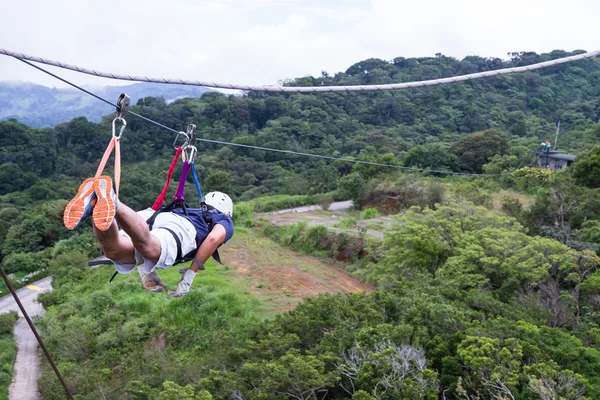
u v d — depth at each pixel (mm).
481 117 93750
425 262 25594
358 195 50875
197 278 30328
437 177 55031
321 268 33969
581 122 90000
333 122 96688
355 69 123688
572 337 16938
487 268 23234
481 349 14547
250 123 96000
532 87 108812
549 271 23875
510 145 65938
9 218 58062
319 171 67938
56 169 78188
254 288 30016
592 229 28578
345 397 15016
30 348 28969
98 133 84500
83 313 29062
